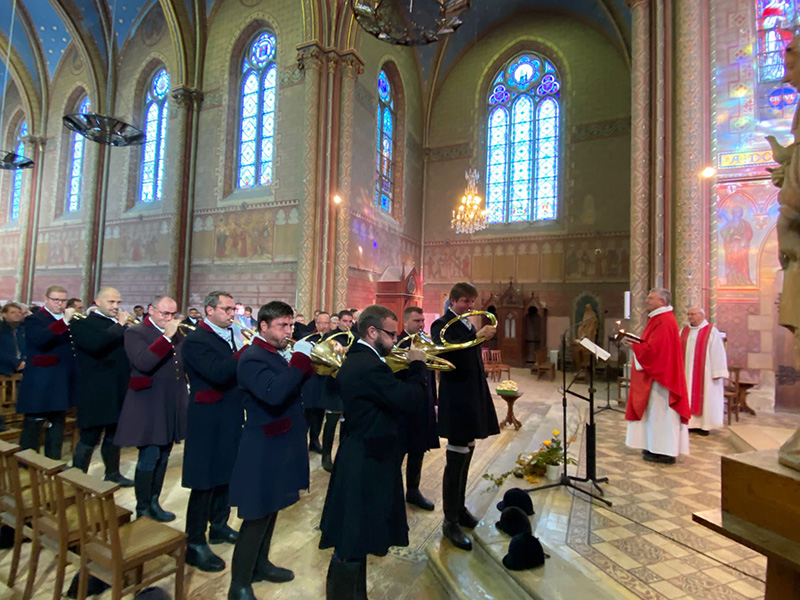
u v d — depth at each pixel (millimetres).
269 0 16188
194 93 17344
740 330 9531
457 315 3811
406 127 18859
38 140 21953
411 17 8508
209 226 16750
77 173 21328
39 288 21250
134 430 4055
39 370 5016
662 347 5645
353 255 15242
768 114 9531
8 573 3467
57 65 21797
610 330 16453
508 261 18594
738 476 1621
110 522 2516
